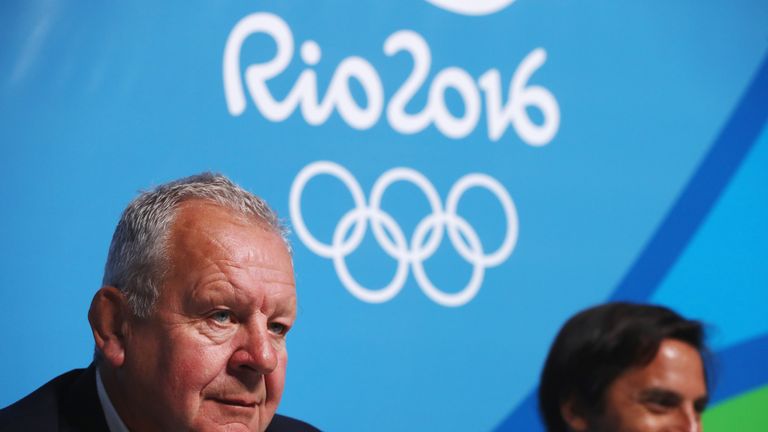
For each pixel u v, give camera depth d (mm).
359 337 4492
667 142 5254
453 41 4848
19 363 3855
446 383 4633
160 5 4246
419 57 4766
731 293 5297
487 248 4789
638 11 5277
